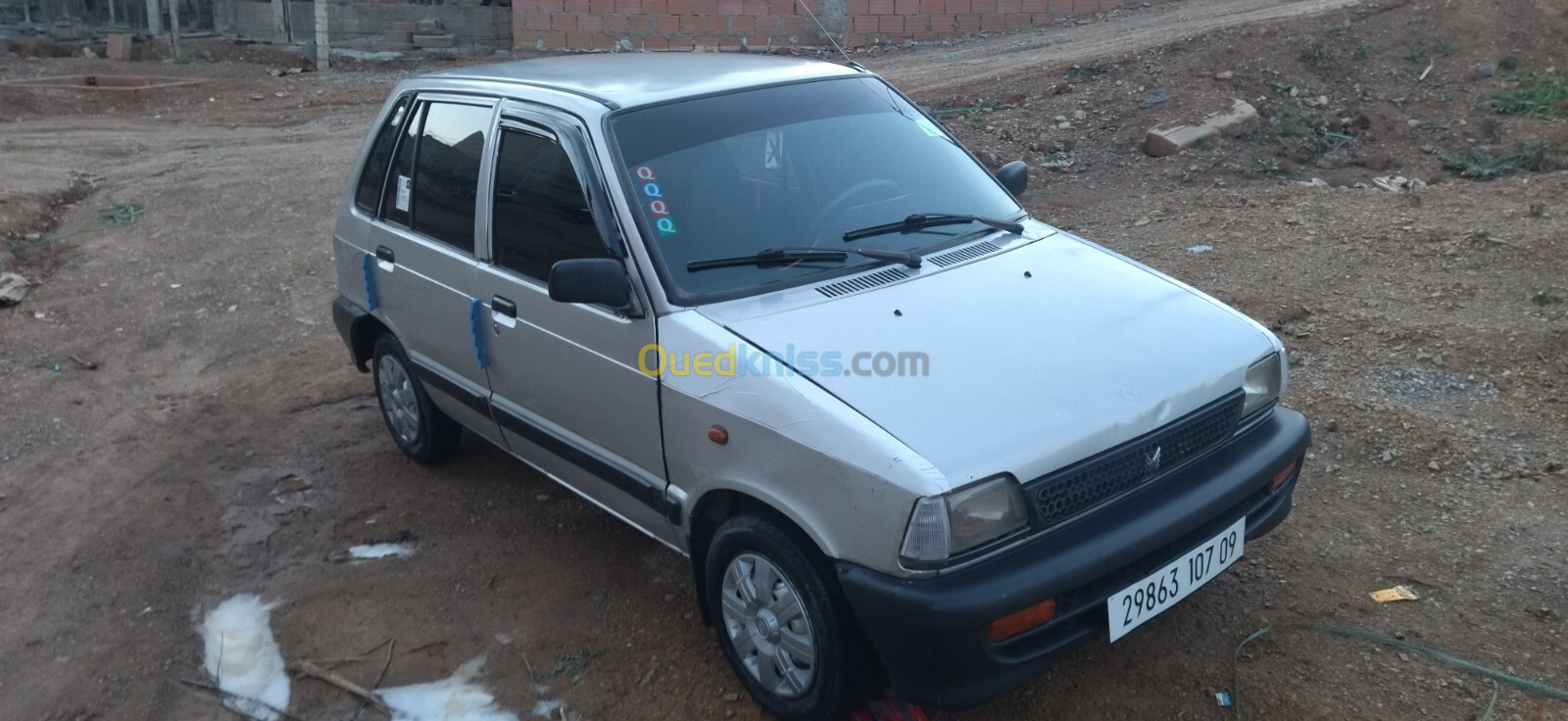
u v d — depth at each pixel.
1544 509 4.18
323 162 12.06
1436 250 6.63
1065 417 3.03
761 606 3.33
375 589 4.32
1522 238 6.50
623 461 3.76
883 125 4.28
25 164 11.90
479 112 4.35
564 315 3.77
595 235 3.66
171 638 4.11
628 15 19.22
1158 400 3.18
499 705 3.62
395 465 5.34
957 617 2.78
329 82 17.89
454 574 4.38
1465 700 3.31
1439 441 4.65
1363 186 8.79
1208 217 7.89
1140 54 11.91
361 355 5.40
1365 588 3.86
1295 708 3.33
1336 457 4.68
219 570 4.52
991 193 4.33
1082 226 8.12
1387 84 11.12
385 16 19.69
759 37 19.25
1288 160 9.73
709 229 3.64
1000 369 3.17
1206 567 3.28
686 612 4.03
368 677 3.80
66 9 20.42
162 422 5.96
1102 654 3.63
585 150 3.76
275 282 8.05
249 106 16.30
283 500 5.07
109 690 3.84
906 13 19.03
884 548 2.85
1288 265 6.75
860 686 3.16
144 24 20.52
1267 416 3.65
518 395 4.18
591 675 3.73
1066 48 14.88
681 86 4.05
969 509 2.82
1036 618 2.89
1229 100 10.54
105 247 9.01
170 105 16.50
